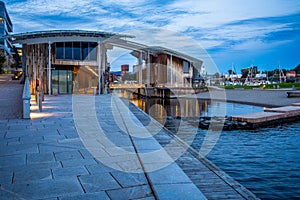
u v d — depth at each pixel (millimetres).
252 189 5719
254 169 7027
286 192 5543
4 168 4203
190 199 3146
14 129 7582
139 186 3543
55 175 3910
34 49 27109
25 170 4117
